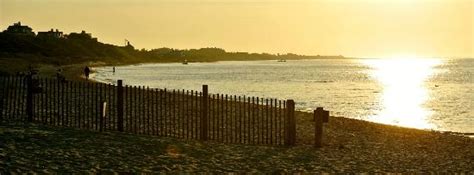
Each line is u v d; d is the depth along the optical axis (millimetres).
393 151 20906
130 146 16703
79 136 17656
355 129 28297
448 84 109312
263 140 20719
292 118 20375
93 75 123438
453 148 23000
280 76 150375
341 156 18516
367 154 19547
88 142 16672
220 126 25172
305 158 17516
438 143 24500
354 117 46625
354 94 77438
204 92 20000
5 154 13742
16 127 18484
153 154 15805
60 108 28266
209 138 20703
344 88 93000
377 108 55375
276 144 20500
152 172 13531
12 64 107188
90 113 26578
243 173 14414
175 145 17719
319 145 20328
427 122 43250
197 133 21875
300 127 26922
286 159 17047
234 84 104562
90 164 13688
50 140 16375
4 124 19125
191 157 15953
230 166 15195
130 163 14281
